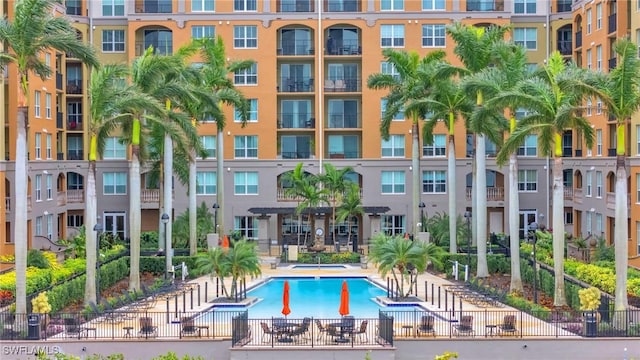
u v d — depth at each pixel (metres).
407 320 41.31
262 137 74.75
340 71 75.75
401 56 62.91
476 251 58.88
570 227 75.75
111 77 45.44
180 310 43.53
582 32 70.88
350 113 75.94
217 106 59.97
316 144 74.75
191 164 59.16
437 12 74.44
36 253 49.00
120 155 76.19
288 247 65.50
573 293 43.28
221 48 64.19
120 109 46.16
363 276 57.88
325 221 75.81
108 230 76.31
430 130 61.56
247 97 74.69
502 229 76.31
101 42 76.50
